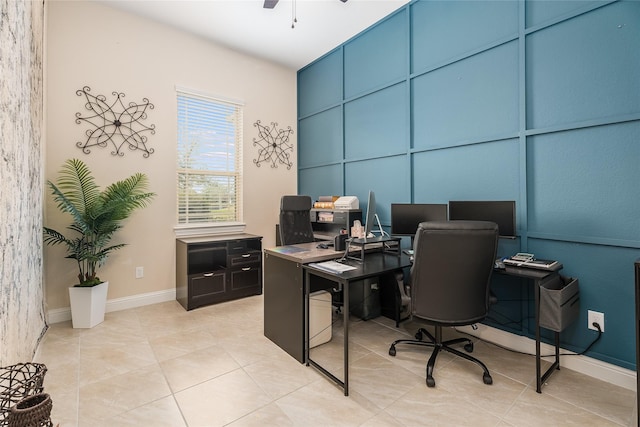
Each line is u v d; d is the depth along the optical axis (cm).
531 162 235
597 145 204
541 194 230
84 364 217
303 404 176
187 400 179
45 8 276
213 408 172
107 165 320
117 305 326
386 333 279
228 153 418
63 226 294
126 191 296
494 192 257
